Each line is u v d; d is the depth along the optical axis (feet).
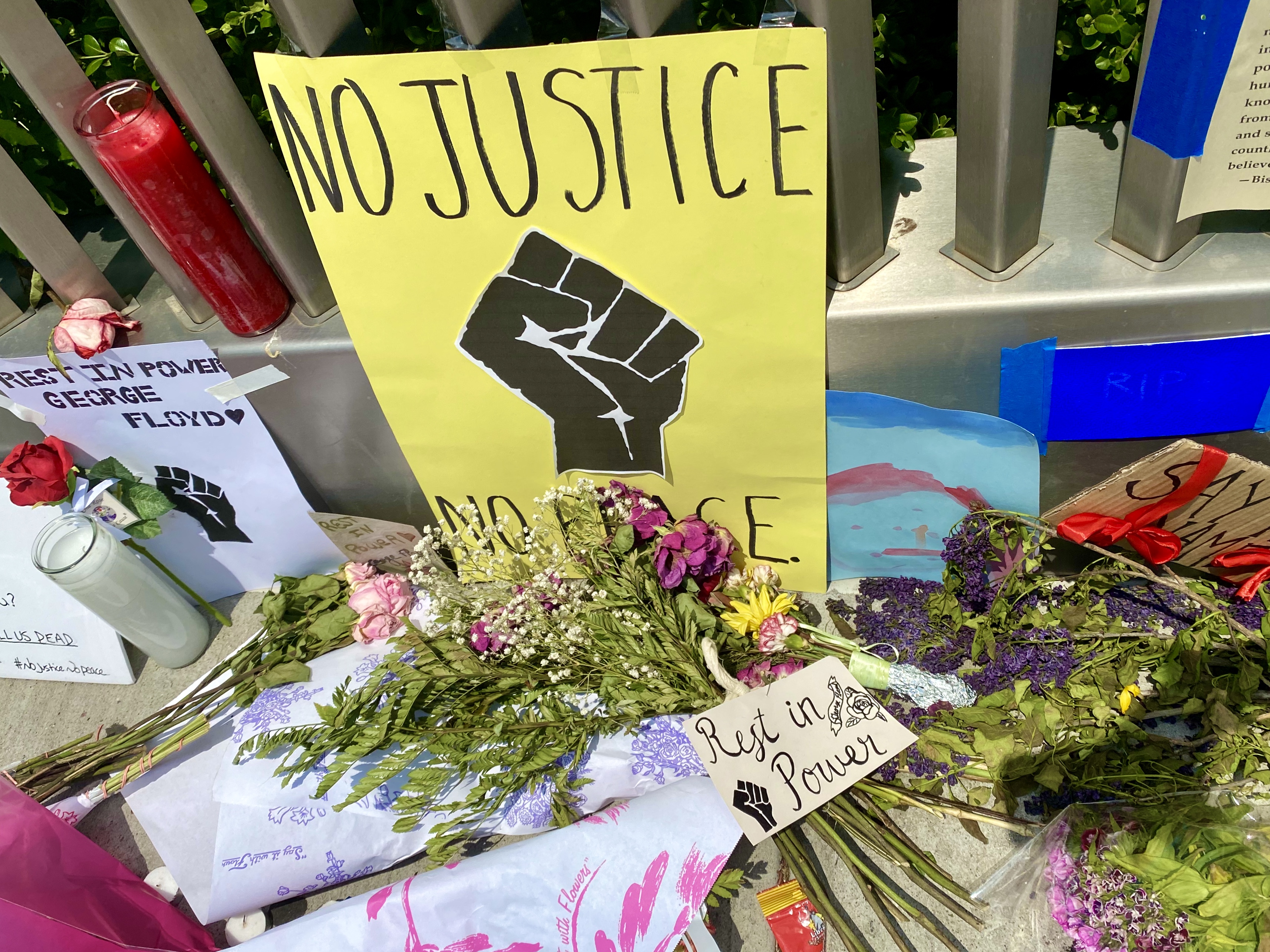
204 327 3.67
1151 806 3.05
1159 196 2.83
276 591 4.56
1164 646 3.43
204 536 4.49
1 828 3.02
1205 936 2.77
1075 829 3.06
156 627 4.35
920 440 3.40
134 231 3.35
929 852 3.39
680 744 3.42
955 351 3.26
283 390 3.73
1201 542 3.56
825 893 3.22
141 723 3.95
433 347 3.37
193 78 2.83
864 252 3.17
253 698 3.89
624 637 3.52
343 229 3.06
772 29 2.41
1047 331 3.13
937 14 3.64
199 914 3.57
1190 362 3.07
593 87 2.60
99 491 4.11
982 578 3.63
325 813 3.55
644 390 3.39
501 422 3.63
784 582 4.21
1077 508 3.40
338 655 4.02
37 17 2.92
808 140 2.60
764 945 3.33
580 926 2.92
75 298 3.76
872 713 3.36
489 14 2.77
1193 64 2.45
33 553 4.07
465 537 4.24
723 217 2.81
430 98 2.69
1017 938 3.14
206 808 3.71
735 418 3.43
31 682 4.68
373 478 4.27
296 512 4.29
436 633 3.72
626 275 3.02
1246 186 2.72
